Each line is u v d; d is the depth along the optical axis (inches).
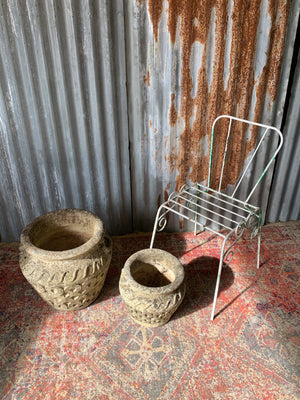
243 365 62.0
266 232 95.9
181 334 67.8
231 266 84.2
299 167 91.4
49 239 76.2
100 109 76.1
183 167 86.4
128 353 64.3
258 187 92.4
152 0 66.4
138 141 82.0
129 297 64.1
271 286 78.3
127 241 93.0
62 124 76.8
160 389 58.6
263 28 71.7
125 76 73.6
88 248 63.6
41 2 63.6
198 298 75.6
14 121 74.6
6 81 69.9
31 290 77.6
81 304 70.6
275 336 67.2
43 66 69.4
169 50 71.9
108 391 58.2
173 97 77.0
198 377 60.2
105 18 66.6
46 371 61.2
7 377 60.3
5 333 67.9
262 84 77.9
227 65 74.9
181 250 89.8
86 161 82.0
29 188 84.1
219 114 80.4
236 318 70.9
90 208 89.4
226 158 86.4
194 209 93.7
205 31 70.5
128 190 88.7
